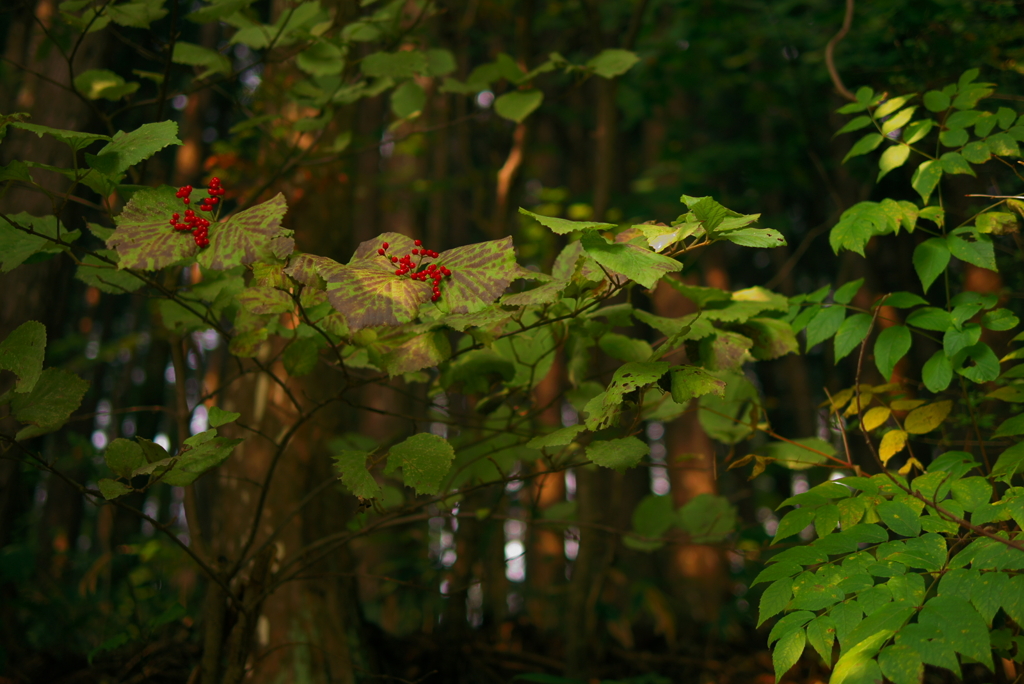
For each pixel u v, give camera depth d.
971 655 1.23
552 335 1.92
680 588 5.00
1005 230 1.80
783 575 1.53
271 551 2.17
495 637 3.54
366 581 4.80
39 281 2.92
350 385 1.85
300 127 2.52
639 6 3.64
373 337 1.74
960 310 1.75
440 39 5.11
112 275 1.94
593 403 1.63
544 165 7.41
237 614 2.12
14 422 2.77
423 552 4.04
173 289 1.94
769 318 2.12
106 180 1.59
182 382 2.20
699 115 7.04
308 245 3.21
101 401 8.18
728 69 5.32
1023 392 1.78
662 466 2.16
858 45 3.42
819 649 1.38
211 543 3.04
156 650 2.90
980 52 2.47
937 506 1.55
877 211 1.90
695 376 1.56
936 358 1.81
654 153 6.86
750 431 2.31
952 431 2.44
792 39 4.63
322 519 3.00
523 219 5.22
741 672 3.37
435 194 6.16
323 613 2.84
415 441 1.67
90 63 3.09
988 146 1.88
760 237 1.46
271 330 1.90
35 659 2.99
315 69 2.46
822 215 5.55
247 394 3.07
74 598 3.58
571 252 1.82
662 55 5.05
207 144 5.54
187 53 2.35
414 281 1.36
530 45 3.46
